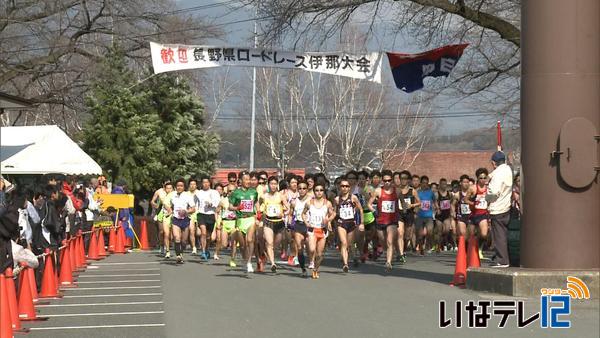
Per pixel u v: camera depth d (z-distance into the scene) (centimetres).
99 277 1848
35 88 4225
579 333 1064
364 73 2328
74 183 2300
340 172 7012
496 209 1578
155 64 2248
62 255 1703
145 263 2214
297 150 7012
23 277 1238
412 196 2411
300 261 1803
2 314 1039
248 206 1875
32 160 2759
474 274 1496
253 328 1118
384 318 1193
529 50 1460
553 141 1438
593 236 1435
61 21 3831
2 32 3728
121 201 2773
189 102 4500
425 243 2614
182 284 1670
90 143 3800
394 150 6488
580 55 1434
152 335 1080
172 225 2198
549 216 1439
